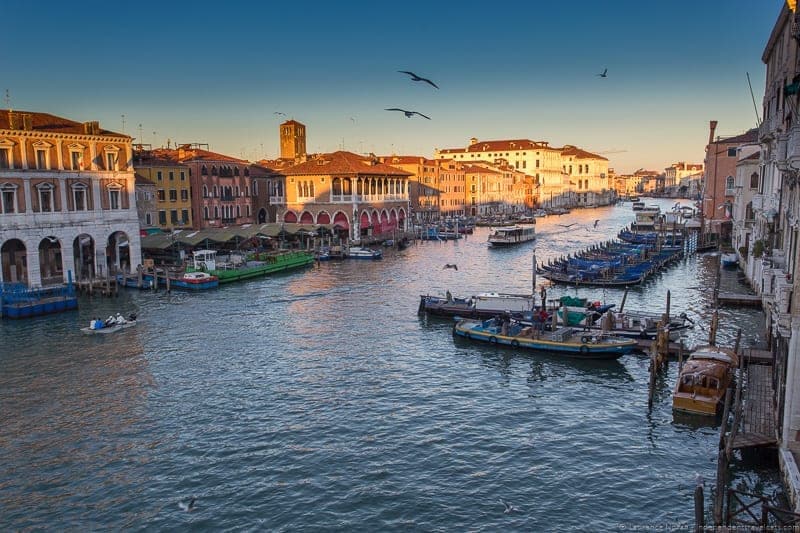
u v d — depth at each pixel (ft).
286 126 452.76
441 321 139.85
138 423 84.28
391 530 60.54
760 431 69.87
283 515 62.95
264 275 208.74
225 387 97.55
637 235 304.30
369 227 302.04
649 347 112.98
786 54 93.56
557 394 95.25
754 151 215.10
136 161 251.80
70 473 71.20
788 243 84.84
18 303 143.13
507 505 64.54
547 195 649.20
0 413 87.61
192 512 63.62
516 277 204.13
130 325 134.72
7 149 156.76
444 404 91.20
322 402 91.61
